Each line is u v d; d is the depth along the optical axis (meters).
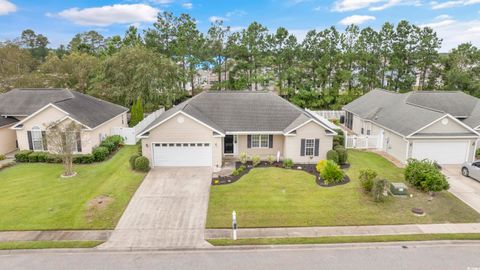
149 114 37.16
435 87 48.12
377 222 13.82
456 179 19.16
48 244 12.01
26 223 13.73
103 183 18.61
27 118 23.84
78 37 73.88
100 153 23.08
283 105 25.22
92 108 27.62
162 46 50.25
